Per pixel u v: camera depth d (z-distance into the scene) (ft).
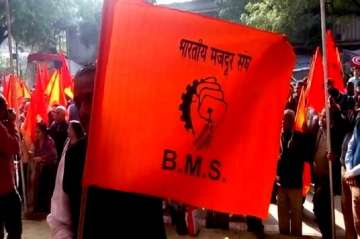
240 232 26.63
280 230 26.48
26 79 72.49
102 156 8.50
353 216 20.31
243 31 9.46
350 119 23.66
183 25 9.04
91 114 8.41
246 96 9.52
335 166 23.03
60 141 30.01
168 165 9.03
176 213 26.02
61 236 8.82
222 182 9.41
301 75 65.82
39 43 94.94
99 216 8.57
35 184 29.63
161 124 8.95
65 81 38.55
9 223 19.31
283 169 25.73
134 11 8.73
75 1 96.89
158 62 8.92
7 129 19.51
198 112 9.24
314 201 24.04
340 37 97.19
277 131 9.64
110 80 8.70
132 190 8.68
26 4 84.94
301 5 72.08
